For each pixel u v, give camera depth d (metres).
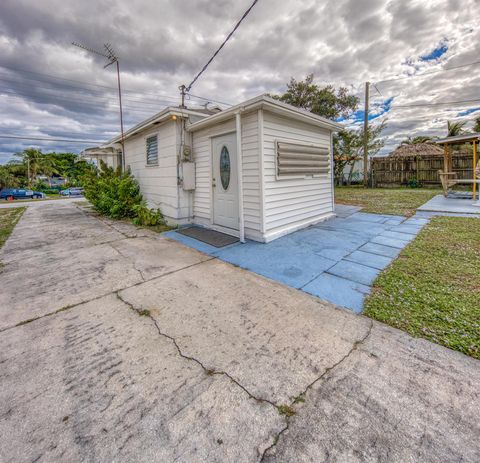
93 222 7.28
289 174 5.30
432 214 6.66
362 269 3.38
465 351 1.83
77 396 1.54
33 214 9.07
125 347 1.99
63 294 2.90
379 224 5.91
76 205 12.04
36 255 4.28
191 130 6.11
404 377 1.62
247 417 1.38
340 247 4.36
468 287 2.72
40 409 1.45
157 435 1.29
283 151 5.06
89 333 2.18
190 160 6.25
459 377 1.61
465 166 12.61
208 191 5.98
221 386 1.60
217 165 5.66
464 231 4.84
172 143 6.12
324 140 6.46
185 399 1.51
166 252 4.38
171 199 6.44
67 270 3.61
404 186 14.23
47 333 2.18
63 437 1.29
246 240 5.02
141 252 4.39
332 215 6.78
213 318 2.38
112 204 7.65
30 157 35.16
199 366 1.78
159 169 6.83
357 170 17.17
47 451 1.22
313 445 1.23
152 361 1.83
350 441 1.24
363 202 9.24
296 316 2.38
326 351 1.90
